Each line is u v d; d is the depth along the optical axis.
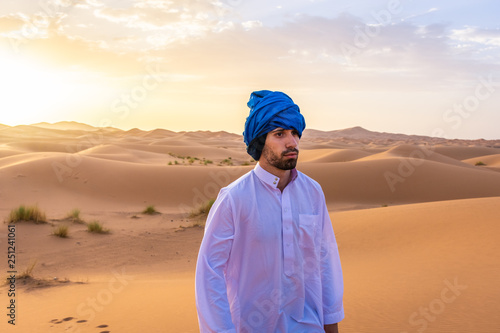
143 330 5.00
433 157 56.84
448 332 4.53
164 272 10.42
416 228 11.05
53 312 5.88
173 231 15.65
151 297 6.59
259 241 1.62
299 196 1.71
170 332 4.89
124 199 25.02
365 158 55.53
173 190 26.72
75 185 25.58
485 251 7.91
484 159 72.62
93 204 22.83
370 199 30.39
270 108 1.61
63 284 8.15
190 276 9.62
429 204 14.35
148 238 14.38
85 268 10.69
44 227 14.78
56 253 11.96
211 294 1.53
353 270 8.10
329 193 30.78
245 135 1.72
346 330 4.79
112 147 58.25
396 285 6.49
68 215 17.28
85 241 13.47
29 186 23.86
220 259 1.60
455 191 31.70
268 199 1.65
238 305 1.64
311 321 1.68
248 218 1.62
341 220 13.49
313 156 64.12
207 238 1.61
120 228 15.91
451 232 9.91
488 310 5.07
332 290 1.79
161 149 75.00
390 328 4.75
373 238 11.02
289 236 1.64
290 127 1.60
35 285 8.05
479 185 32.69
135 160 47.09
